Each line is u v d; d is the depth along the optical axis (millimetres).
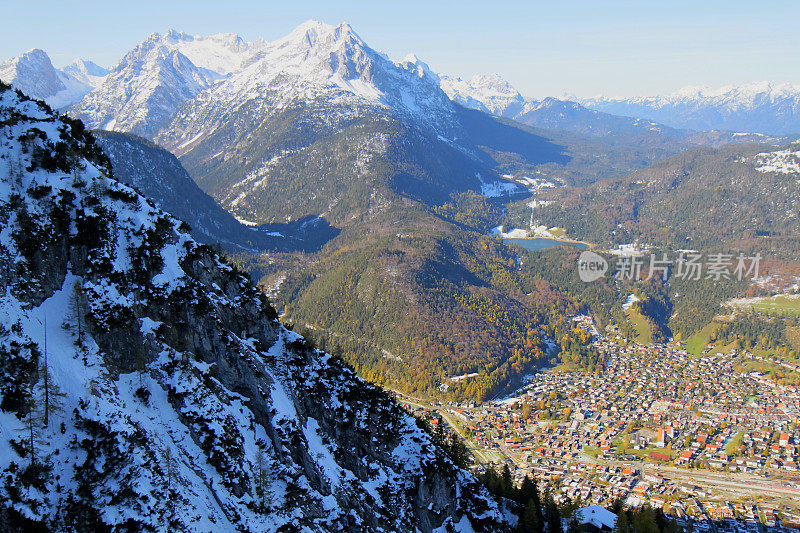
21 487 85625
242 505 105500
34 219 113062
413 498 140750
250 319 142500
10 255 106625
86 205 120125
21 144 123250
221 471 106562
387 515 131000
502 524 150625
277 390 130250
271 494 109500
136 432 97875
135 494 92125
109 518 89250
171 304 118812
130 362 109562
